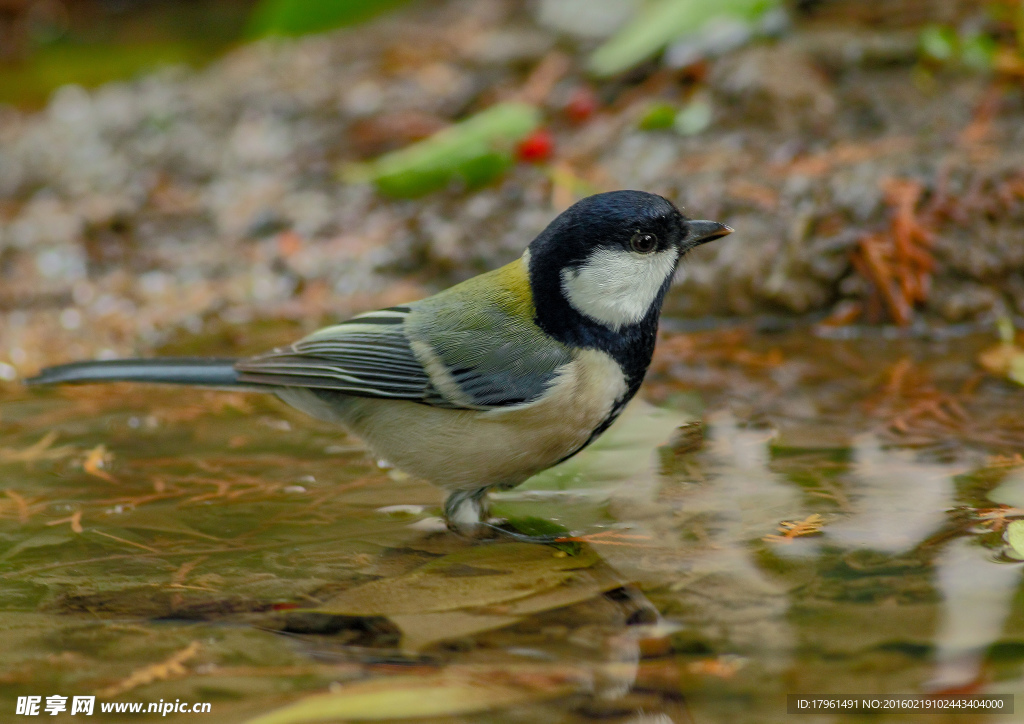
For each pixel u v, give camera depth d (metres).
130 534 7.27
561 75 15.60
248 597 6.35
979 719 4.77
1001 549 6.43
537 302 7.61
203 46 20.11
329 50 17.58
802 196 11.80
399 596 6.32
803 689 5.08
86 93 16.92
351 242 13.04
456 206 13.20
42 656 5.68
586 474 8.09
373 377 7.73
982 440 8.16
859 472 7.73
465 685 5.32
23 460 8.58
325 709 5.13
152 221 13.82
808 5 14.94
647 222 7.49
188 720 5.05
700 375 10.10
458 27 18.11
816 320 11.44
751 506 7.29
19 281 12.73
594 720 4.98
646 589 6.20
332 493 7.99
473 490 7.85
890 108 12.95
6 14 21.78
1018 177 11.41
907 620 5.66
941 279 11.18
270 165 14.61
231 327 11.73
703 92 13.91
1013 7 13.20
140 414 9.62
